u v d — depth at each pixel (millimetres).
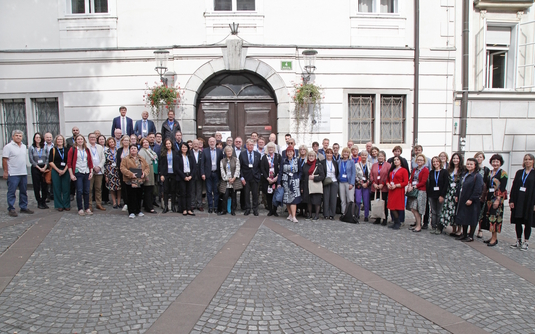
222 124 10695
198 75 10242
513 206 6598
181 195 8094
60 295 4074
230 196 8359
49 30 10133
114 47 10141
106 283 4410
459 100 11273
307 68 10344
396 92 10844
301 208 8578
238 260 5289
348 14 10609
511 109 11719
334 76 10609
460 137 11219
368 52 10641
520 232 6605
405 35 10844
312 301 4105
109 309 3783
